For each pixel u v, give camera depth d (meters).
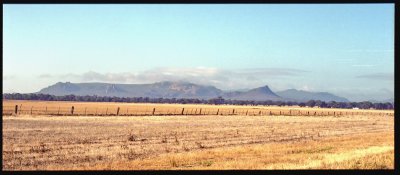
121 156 21.16
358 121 60.44
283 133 36.00
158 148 24.33
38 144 24.33
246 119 58.44
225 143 27.38
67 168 17.58
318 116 76.94
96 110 87.06
